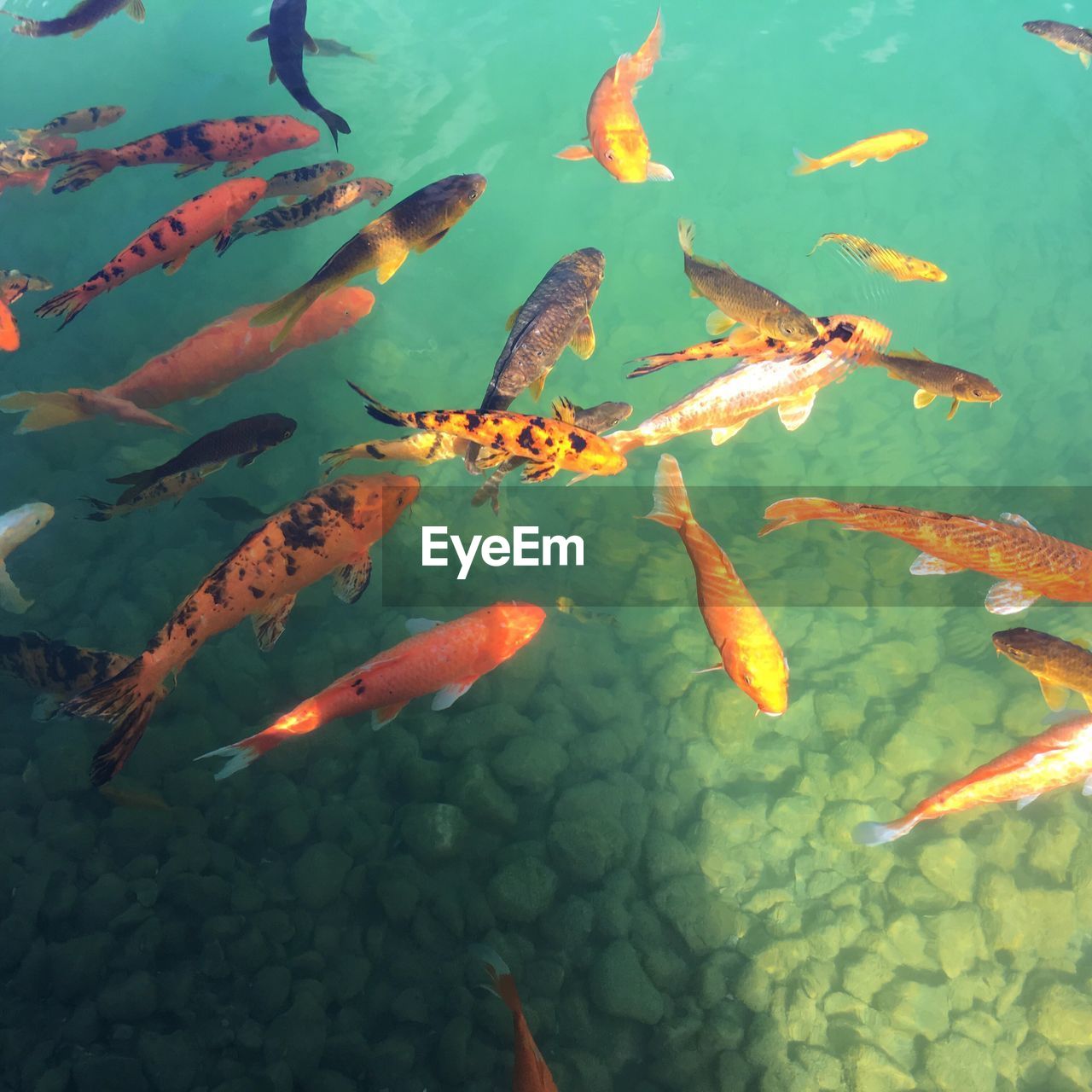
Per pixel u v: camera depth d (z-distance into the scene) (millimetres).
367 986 1673
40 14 3072
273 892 1725
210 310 2391
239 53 2953
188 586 2012
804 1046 1649
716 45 3014
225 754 1835
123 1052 1597
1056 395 2350
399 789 1832
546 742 1848
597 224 2600
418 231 1945
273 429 1948
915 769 1854
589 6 3113
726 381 1911
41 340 2342
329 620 1993
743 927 1736
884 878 1777
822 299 2447
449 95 2861
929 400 1971
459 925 1703
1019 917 1734
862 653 1993
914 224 2611
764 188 2666
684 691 1941
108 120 2602
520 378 1788
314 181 2275
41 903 1702
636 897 1755
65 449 2172
